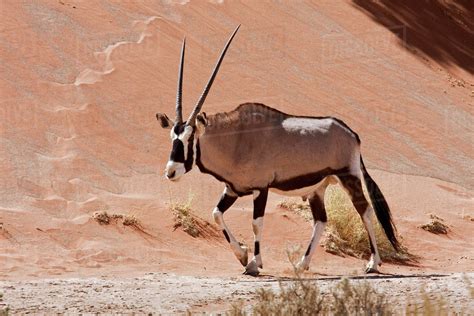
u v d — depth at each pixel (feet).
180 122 121.80
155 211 153.79
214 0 263.29
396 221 171.32
